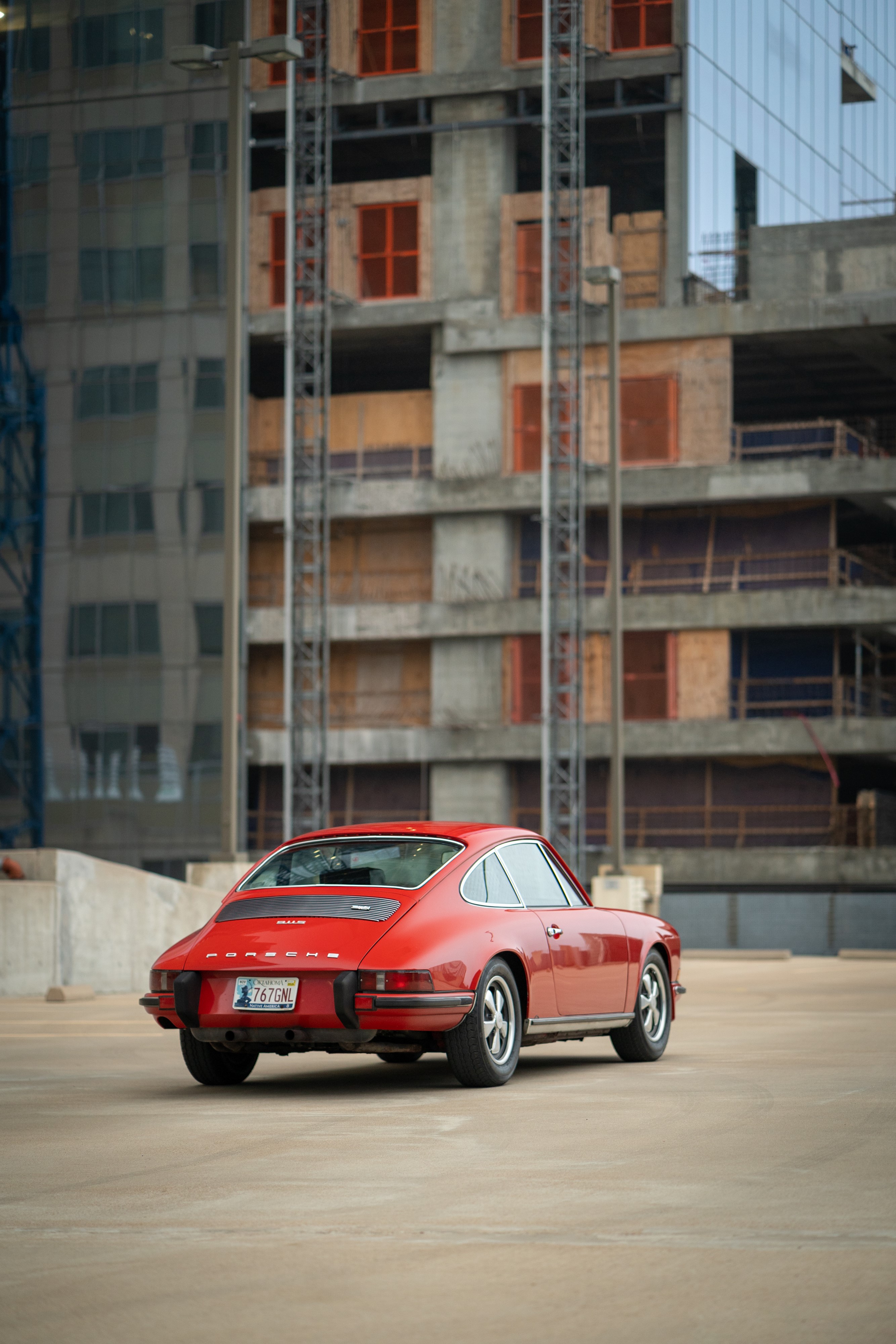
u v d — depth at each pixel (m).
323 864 10.88
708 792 64.50
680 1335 4.60
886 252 64.25
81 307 66.12
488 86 68.06
